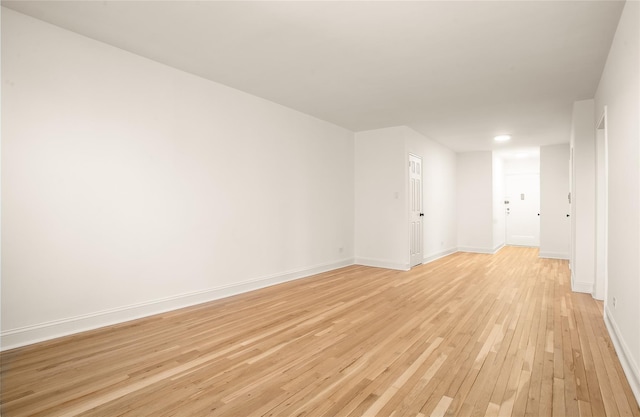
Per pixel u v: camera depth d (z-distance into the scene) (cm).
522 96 455
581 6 253
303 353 263
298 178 543
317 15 271
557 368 237
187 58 354
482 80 401
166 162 370
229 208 435
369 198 663
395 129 632
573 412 186
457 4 253
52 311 290
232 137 439
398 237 627
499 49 324
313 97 472
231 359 253
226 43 320
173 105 376
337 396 203
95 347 273
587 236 453
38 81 283
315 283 507
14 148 271
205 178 407
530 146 807
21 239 274
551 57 338
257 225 472
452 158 873
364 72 382
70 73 301
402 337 296
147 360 251
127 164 338
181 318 346
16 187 272
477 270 616
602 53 326
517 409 188
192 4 258
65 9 268
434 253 754
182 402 197
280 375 229
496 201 923
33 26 280
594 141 450
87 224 311
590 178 452
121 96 334
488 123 598
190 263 391
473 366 240
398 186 628
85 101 310
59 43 295
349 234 663
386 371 234
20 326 273
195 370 236
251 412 187
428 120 584
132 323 330
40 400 198
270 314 360
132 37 311
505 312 366
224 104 429
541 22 275
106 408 191
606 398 199
